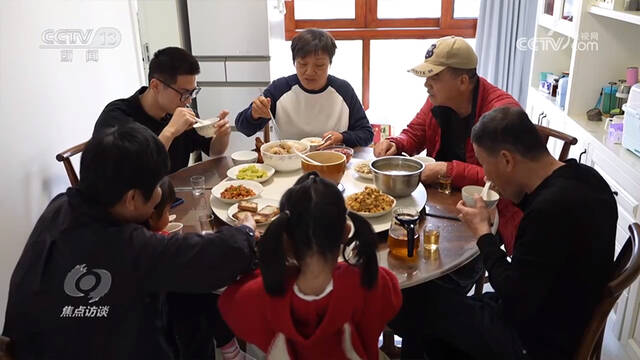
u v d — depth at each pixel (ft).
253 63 11.43
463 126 6.98
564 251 4.18
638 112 6.88
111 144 3.71
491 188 5.90
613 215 4.32
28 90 6.90
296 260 3.67
